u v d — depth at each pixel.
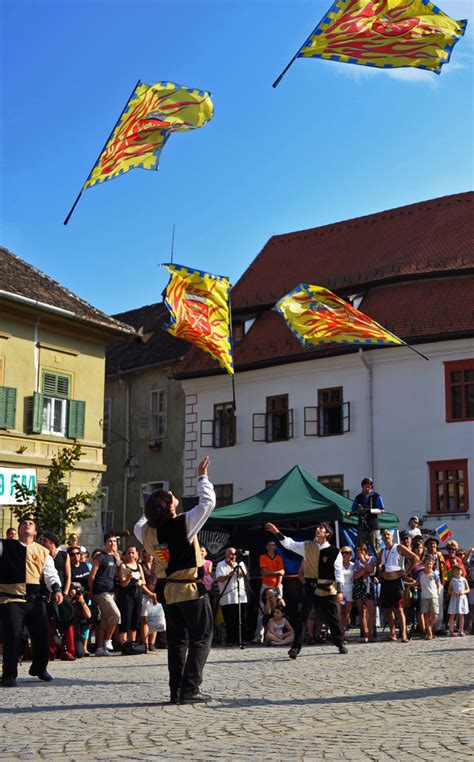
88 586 16.62
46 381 27.25
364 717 7.98
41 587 11.27
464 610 19.70
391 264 38.00
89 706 8.99
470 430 32.81
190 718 8.01
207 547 22.17
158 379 41.56
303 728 7.41
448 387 33.41
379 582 18.44
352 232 42.25
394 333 34.38
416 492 33.50
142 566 17.89
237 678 11.55
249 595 19.41
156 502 8.80
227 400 39.06
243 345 39.34
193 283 16.56
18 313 26.39
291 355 36.94
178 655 9.05
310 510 20.72
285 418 37.31
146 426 41.62
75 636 15.98
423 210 40.59
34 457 26.42
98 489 28.55
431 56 9.70
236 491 38.19
